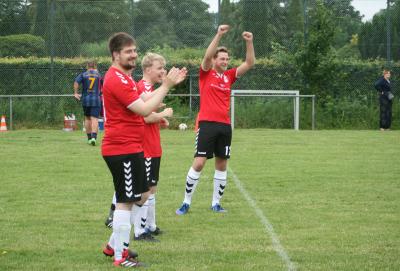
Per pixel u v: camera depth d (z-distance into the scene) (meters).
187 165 11.69
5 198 8.50
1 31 21.97
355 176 10.53
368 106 21.73
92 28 22.30
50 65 21.67
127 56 5.24
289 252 5.79
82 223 7.05
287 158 12.83
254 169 11.30
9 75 21.53
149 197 6.46
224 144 7.84
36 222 7.07
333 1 23.20
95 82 15.09
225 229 6.78
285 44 22.59
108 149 5.27
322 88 21.73
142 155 5.37
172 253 5.79
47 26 22.06
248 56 8.07
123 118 5.24
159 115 6.26
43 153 13.49
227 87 8.03
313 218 7.30
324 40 21.34
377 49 22.56
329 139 16.88
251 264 5.38
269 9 22.55
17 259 5.55
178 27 22.75
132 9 22.59
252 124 21.25
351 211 7.71
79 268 5.27
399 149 14.53
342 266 5.32
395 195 8.83
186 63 21.84
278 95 21.02
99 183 9.73
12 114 21.06
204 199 8.59
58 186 9.46
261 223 7.06
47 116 21.20
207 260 5.52
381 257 5.62
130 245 6.09
